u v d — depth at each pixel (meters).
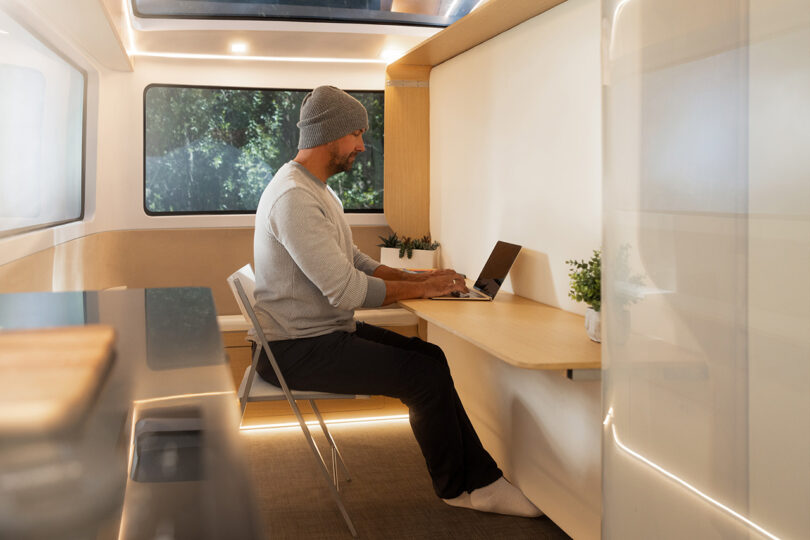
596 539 2.31
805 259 0.79
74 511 0.30
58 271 2.70
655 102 1.06
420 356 2.65
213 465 0.36
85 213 3.64
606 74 1.21
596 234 2.51
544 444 2.69
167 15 3.49
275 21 3.58
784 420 0.84
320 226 2.66
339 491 3.00
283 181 2.74
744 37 0.86
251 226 4.17
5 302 1.07
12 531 0.28
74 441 0.40
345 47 3.90
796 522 0.83
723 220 0.92
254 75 4.09
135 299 1.12
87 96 3.61
